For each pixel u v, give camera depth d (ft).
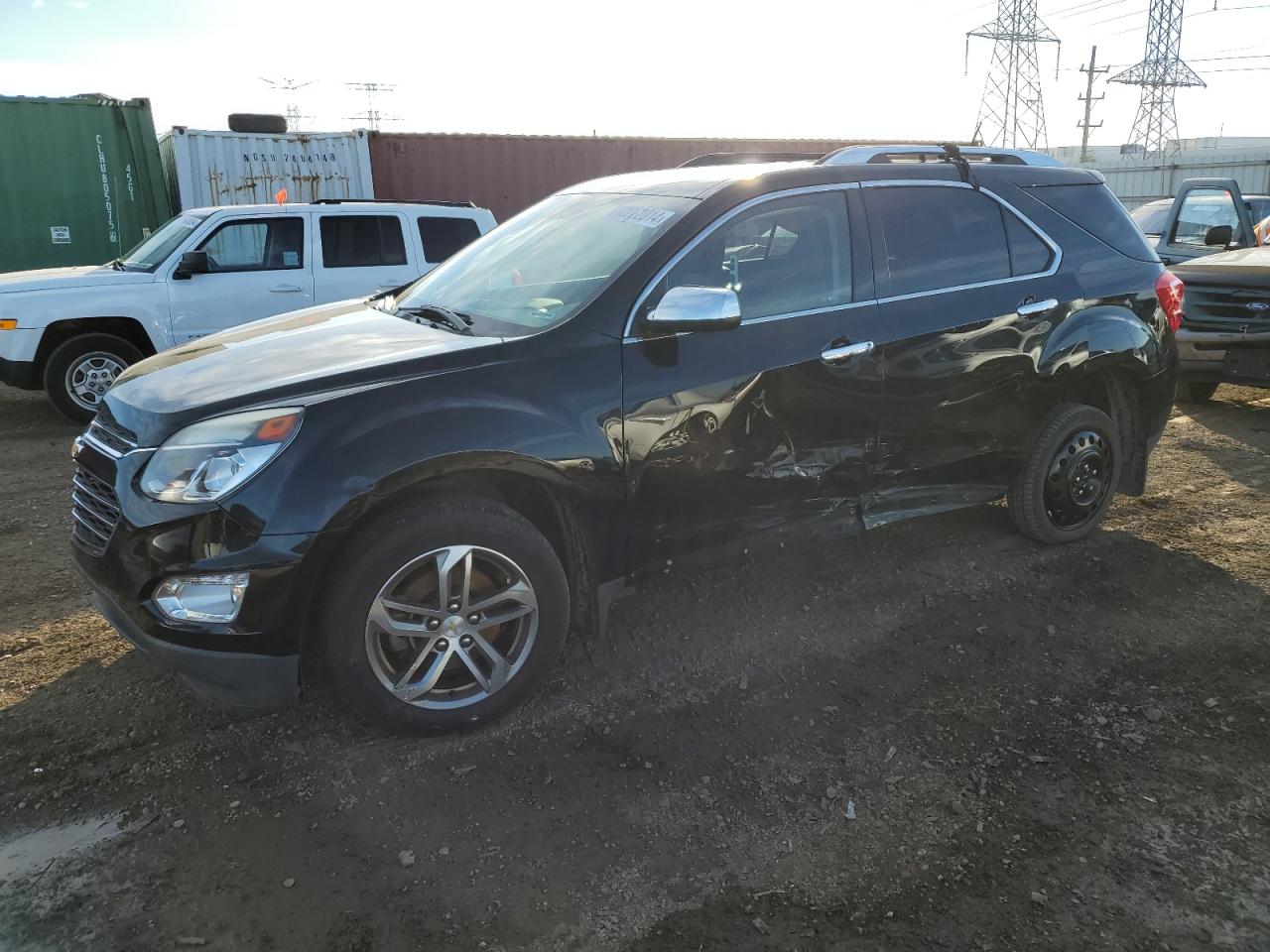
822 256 11.71
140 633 8.79
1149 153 158.81
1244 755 9.56
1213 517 16.30
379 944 7.18
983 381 12.86
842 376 11.54
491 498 9.76
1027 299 13.21
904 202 12.52
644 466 10.31
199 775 9.19
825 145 53.78
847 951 7.11
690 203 11.15
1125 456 15.38
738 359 10.80
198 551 8.48
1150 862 8.07
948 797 8.91
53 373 24.88
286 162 40.96
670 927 7.35
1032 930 7.32
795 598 13.07
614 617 12.50
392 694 9.31
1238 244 31.91
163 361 10.92
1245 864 8.05
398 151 42.98
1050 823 8.55
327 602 8.91
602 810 8.73
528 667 9.96
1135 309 14.38
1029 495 14.10
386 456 8.80
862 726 10.09
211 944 7.17
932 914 7.48
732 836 8.39
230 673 8.73
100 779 9.10
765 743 9.79
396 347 10.12
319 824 8.52
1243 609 12.76
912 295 12.28
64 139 37.32
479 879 7.85
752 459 11.06
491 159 44.78
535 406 9.62
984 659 11.47
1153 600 13.03
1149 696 10.65
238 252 26.73
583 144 46.57
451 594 9.43
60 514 17.15
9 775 9.13
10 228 36.99
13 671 11.05
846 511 12.19
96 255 38.68
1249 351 23.43
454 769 9.31
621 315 10.28
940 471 12.96
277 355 10.32
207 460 8.59
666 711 10.37
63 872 7.91
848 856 8.16
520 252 12.50
